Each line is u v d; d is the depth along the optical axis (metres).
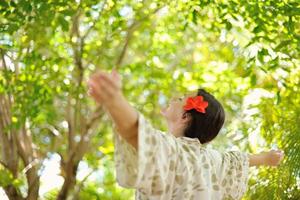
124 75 8.90
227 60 7.87
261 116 5.47
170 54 9.05
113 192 9.19
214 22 6.78
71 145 7.43
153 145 2.30
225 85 8.10
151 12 7.85
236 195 2.92
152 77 8.80
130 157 2.22
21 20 5.66
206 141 2.85
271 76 5.91
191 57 9.21
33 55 6.66
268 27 5.43
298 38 5.22
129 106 2.11
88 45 7.66
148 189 2.36
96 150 8.59
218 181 2.77
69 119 7.51
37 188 7.32
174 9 6.98
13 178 7.28
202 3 5.70
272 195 4.56
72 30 7.32
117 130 2.19
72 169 7.38
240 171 2.95
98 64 7.62
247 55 6.02
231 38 6.78
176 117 2.86
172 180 2.47
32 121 7.35
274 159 3.15
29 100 6.73
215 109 2.86
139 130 2.15
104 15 7.16
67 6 5.99
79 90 7.36
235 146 5.61
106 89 2.02
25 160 7.41
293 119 4.97
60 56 7.57
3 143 7.31
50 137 8.25
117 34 7.66
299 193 4.53
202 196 2.55
